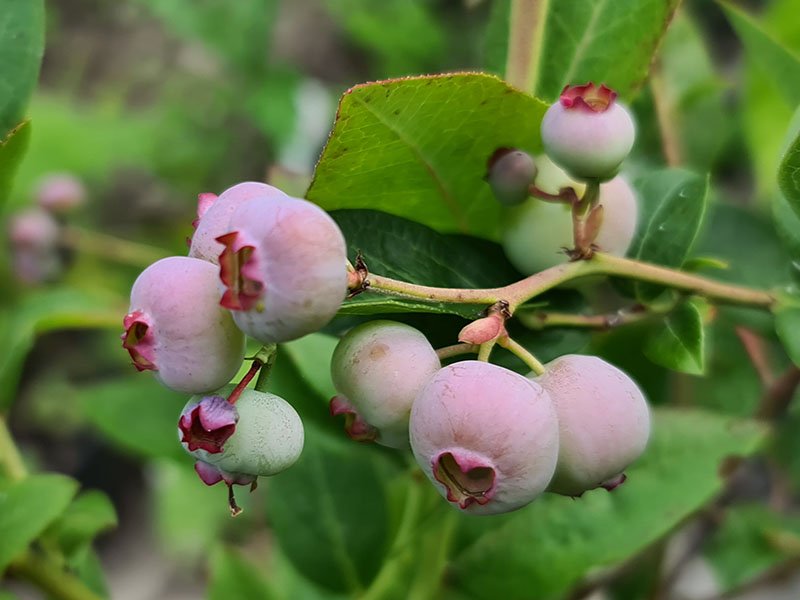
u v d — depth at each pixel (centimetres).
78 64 76
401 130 17
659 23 20
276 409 15
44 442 62
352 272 15
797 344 18
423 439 15
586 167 16
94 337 64
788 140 18
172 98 64
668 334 18
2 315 42
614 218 18
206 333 14
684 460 21
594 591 26
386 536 24
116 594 55
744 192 39
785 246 19
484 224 19
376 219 18
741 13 22
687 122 27
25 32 19
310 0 79
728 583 28
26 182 53
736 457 22
